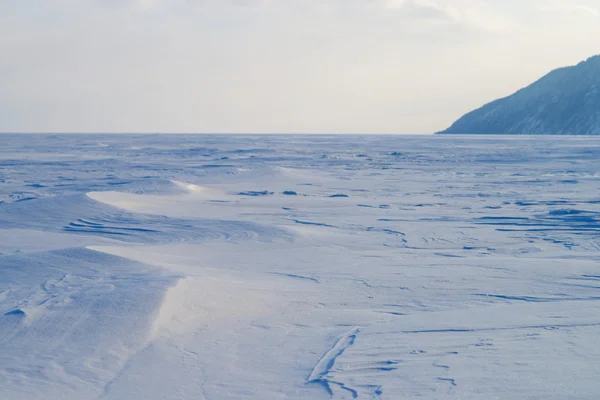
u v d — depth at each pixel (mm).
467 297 8117
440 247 12898
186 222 15656
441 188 26641
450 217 17438
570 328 6133
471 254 11938
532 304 7336
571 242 13281
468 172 36281
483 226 15711
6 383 5211
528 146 73875
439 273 9562
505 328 6246
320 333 6559
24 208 17266
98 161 45531
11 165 41188
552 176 32688
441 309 7570
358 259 11336
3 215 16672
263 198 22484
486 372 4973
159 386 5156
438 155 55844
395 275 9547
